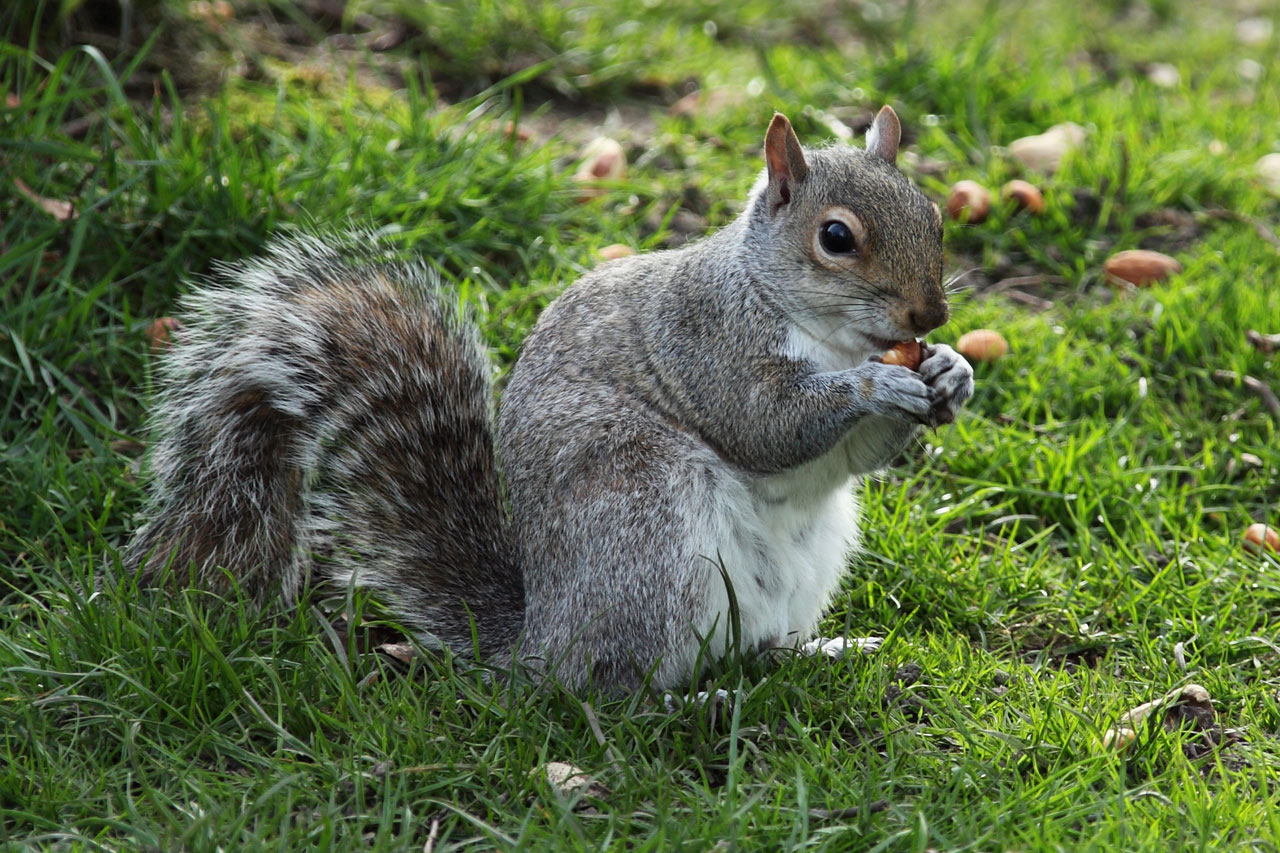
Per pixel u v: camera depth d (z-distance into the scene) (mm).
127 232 9656
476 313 9430
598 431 6965
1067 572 8258
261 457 7555
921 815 5621
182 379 7680
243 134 10836
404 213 10148
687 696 6738
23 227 9445
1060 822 5785
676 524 6750
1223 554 8219
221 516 7477
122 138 10320
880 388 6785
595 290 7496
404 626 7297
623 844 5523
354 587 7160
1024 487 8789
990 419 9609
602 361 7211
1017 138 12680
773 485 7188
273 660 6582
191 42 11898
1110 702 6820
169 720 6375
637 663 6762
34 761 6102
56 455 8258
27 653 6719
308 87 11859
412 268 7848
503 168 10625
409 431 7410
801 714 6727
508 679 6879
